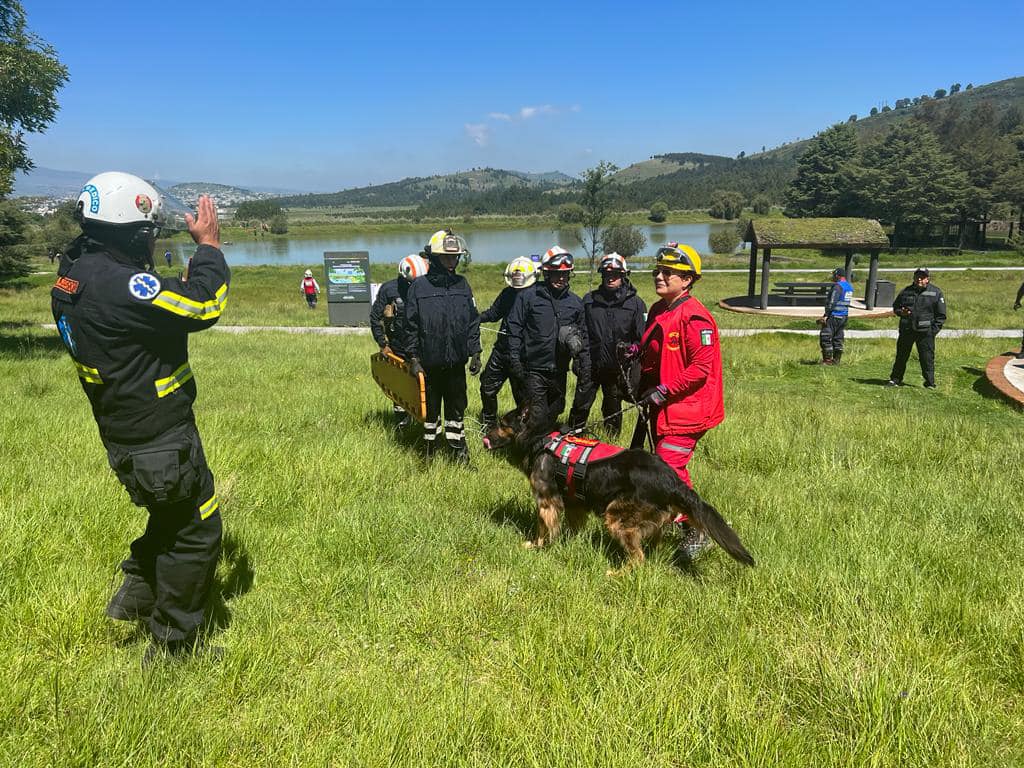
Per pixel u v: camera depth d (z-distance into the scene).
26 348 12.70
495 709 2.39
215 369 10.07
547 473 3.85
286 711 2.39
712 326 3.89
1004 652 2.80
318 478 4.84
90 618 2.85
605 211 36.38
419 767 2.12
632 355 4.74
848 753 2.24
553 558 3.73
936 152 70.38
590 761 2.14
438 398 5.55
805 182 87.12
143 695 2.35
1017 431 7.74
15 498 3.97
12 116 14.66
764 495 4.71
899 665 2.63
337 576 3.38
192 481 2.45
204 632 2.83
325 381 9.27
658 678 2.59
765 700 2.53
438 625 3.03
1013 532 4.12
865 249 22.28
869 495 4.80
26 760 2.08
